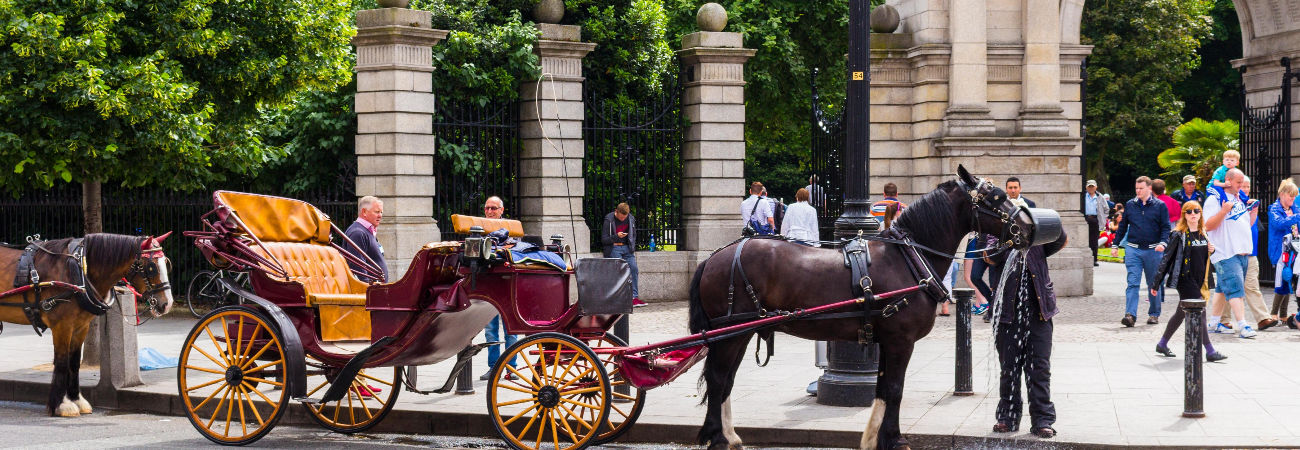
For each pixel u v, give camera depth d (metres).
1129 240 15.07
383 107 16.23
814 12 29.77
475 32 17.91
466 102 17.94
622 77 20.45
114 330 10.69
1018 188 14.52
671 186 18.91
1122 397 9.67
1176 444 7.83
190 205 17.66
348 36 15.25
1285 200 14.95
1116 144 42.00
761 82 29.27
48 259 10.01
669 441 8.72
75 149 12.62
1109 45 40.59
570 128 17.77
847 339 7.91
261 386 10.41
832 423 8.62
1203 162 31.34
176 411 10.30
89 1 12.77
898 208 14.85
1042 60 19.55
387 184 16.23
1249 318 16.09
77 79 12.30
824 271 7.78
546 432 8.91
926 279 7.81
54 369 10.23
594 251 18.84
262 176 19.00
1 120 12.60
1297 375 10.74
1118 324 15.28
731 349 7.89
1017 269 8.29
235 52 14.45
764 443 8.51
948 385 10.45
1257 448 7.79
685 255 18.66
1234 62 23.41
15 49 12.09
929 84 19.62
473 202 17.55
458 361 9.15
